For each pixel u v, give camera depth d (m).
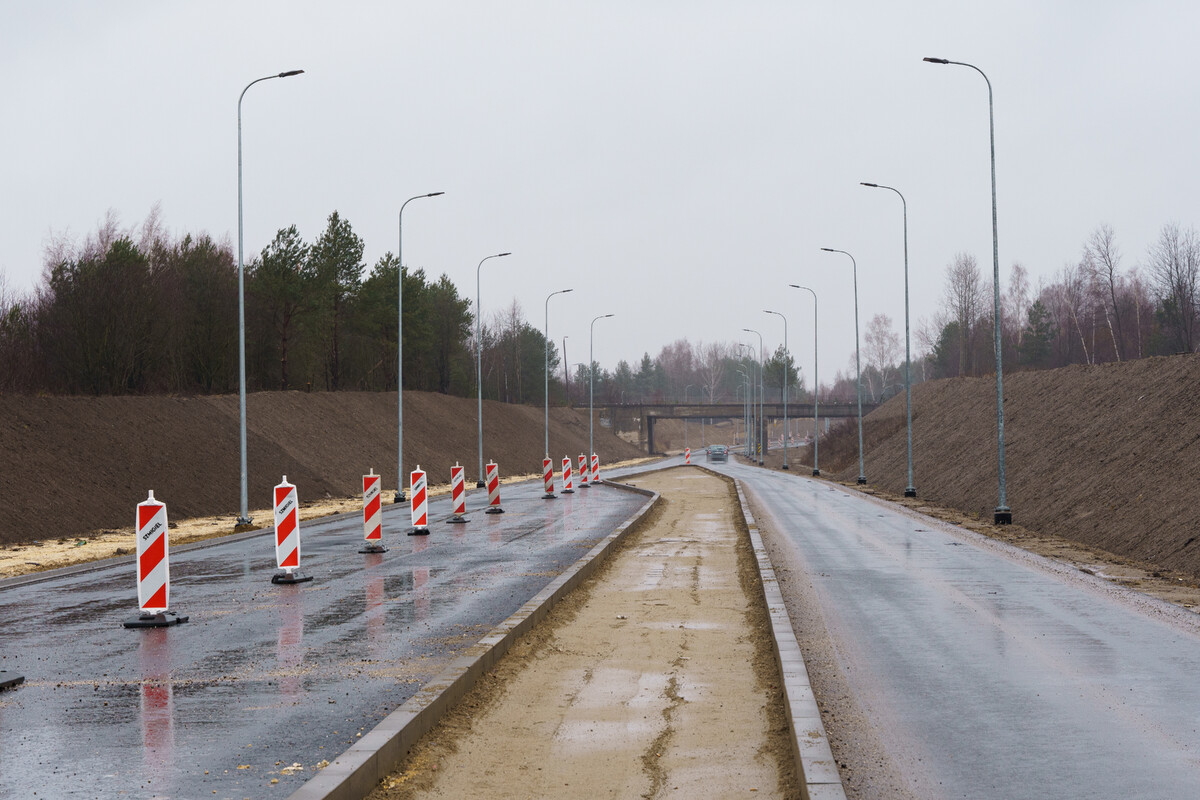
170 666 11.47
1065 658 11.80
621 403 174.12
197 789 7.14
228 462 46.12
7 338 54.56
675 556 22.84
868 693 10.13
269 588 17.91
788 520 33.69
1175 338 91.25
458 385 119.62
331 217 85.88
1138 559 22.70
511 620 13.06
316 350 82.38
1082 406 41.66
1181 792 7.18
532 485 60.06
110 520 33.97
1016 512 34.62
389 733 7.77
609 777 7.51
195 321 67.25
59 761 7.84
